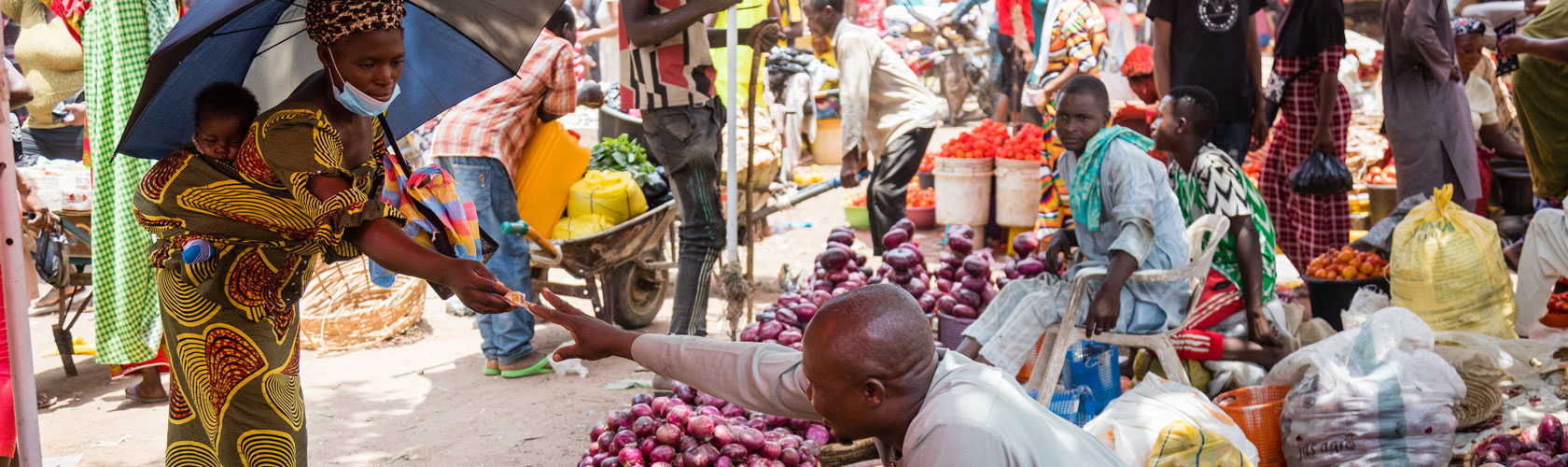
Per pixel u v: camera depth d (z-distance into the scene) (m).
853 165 7.55
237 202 2.66
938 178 8.19
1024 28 10.37
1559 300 5.56
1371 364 3.80
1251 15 6.41
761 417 3.93
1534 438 3.73
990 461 1.79
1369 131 8.61
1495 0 7.65
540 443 4.60
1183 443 3.42
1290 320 4.96
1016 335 4.20
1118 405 3.65
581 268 5.83
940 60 13.52
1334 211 6.66
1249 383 4.37
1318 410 3.70
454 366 5.76
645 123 5.00
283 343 2.94
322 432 4.76
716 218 5.12
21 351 3.09
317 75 2.70
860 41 7.36
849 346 1.87
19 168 5.60
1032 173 7.82
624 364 5.79
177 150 2.73
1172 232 4.10
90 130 4.73
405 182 2.83
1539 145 6.29
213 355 2.83
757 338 4.56
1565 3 6.03
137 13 4.62
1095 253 4.27
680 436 3.56
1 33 2.95
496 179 5.38
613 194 5.79
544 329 6.52
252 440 2.89
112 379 5.61
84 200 5.41
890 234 5.37
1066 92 4.17
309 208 2.44
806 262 8.05
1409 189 6.41
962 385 1.89
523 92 5.40
